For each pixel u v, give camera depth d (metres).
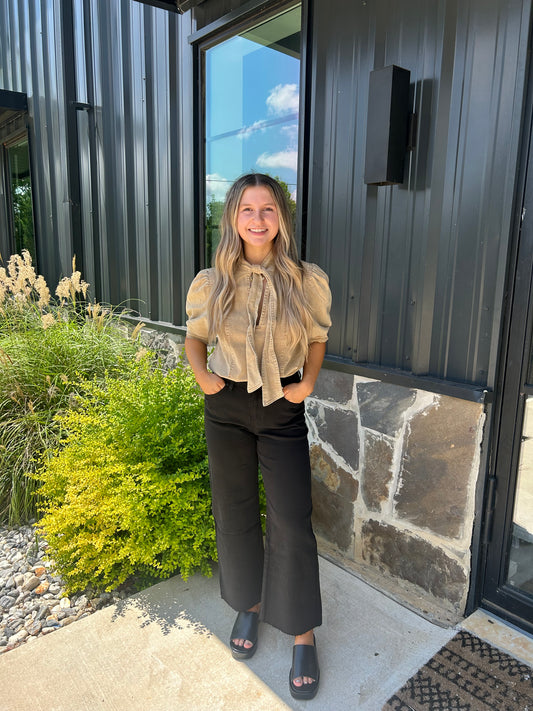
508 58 1.79
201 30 3.21
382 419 2.34
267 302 1.67
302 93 2.60
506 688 1.76
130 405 2.62
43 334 3.78
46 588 2.47
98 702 1.77
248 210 1.61
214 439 1.80
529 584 2.01
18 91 6.12
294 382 1.79
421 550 2.25
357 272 2.42
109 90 4.39
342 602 2.24
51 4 4.97
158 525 2.34
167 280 4.00
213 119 3.41
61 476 2.57
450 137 1.99
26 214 6.50
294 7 2.69
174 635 2.07
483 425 1.99
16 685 1.84
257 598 1.97
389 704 1.72
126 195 4.30
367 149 2.14
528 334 1.86
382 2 2.17
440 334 2.11
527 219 1.81
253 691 1.80
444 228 2.05
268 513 1.80
